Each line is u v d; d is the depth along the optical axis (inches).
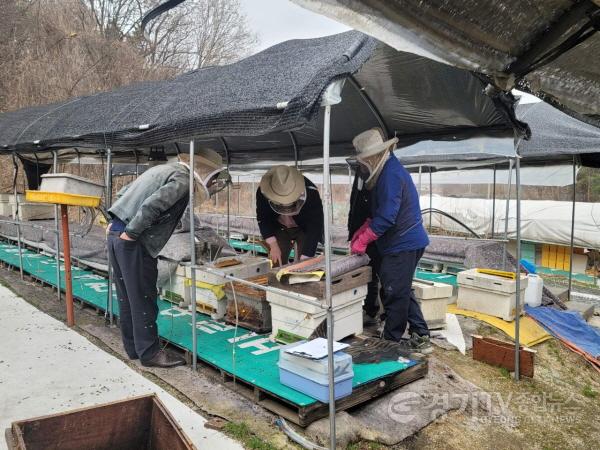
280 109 99.7
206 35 880.9
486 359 165.9
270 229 189.0
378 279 179.3
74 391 127.1
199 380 134.2
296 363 114.6
